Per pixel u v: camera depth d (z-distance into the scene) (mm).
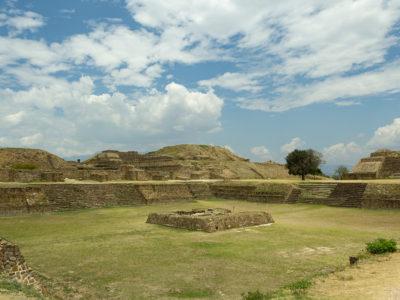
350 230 32500
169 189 61469
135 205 54500
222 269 21125
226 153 135375
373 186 50281
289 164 77000
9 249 16641
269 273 20203
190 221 33875
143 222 38594
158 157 113438
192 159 116312
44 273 20703
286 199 56625
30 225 36719
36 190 47844
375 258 20062
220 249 25844
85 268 21594
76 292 17766
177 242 28266
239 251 25188
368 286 14727
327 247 25844
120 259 23469
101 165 100812
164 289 18062
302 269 20703
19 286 15508
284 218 41500
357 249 25031
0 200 43344
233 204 56719
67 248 26469
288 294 14922
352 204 49500
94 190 54188
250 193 62094
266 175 113438
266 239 28984
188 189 64688
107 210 48906
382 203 46656
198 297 16922
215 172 98125
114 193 55562
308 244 26906
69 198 50344
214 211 40656
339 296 13719
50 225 36750
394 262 18531
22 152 96312
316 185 57938
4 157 92000
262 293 16781
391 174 68812
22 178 60438
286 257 23391
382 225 35344
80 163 108938
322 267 20906
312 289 15320
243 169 114062
